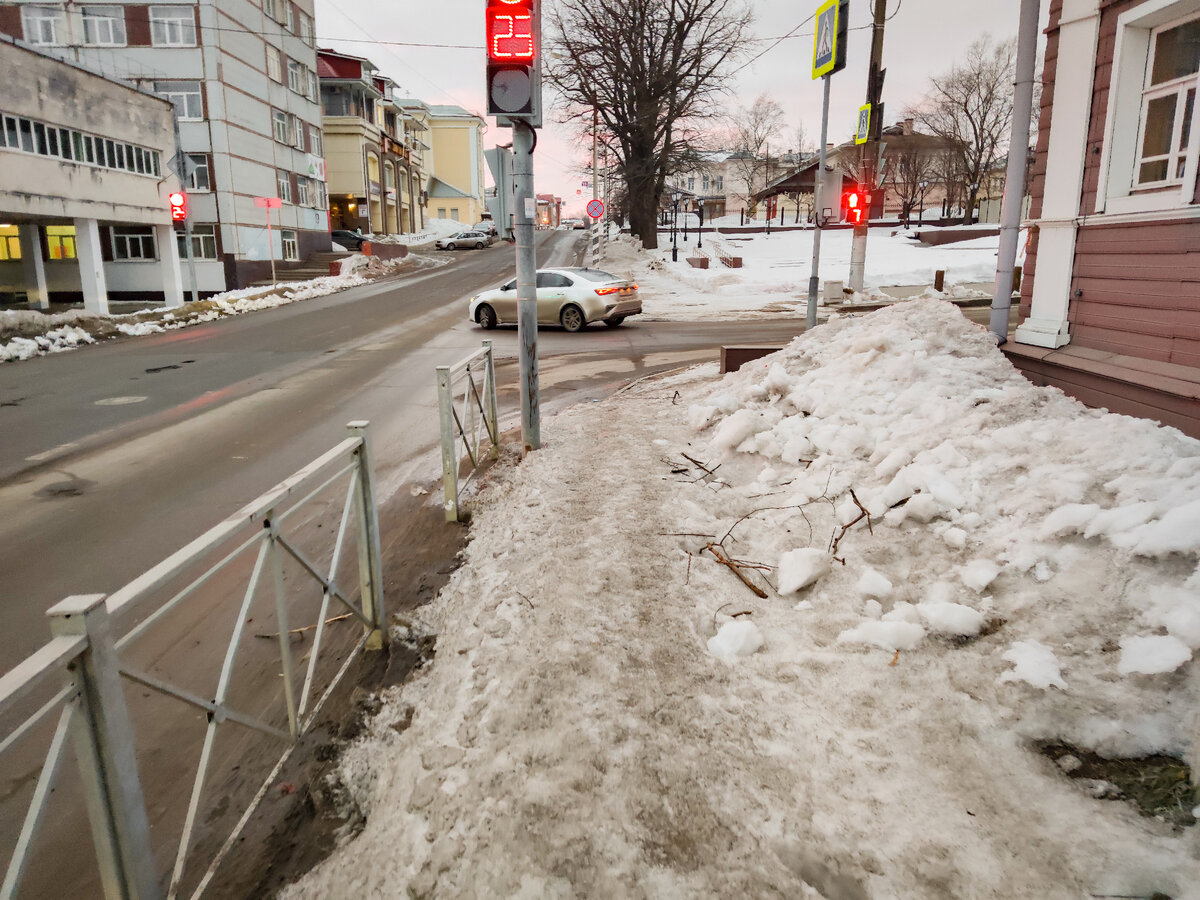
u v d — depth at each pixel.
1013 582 3.44
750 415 6.36
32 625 4.38
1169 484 3.53
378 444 8.27
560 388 11.09
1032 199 6.99
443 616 4.22
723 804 2.49
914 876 2.18
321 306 23.89
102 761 1.85
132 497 6.61
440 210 84.94
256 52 33.16
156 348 15.81
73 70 21.52
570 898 2.15
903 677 3.07
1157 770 2.43
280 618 2.85
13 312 15.99
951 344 6.57
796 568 3.96
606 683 3.17
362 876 2.39
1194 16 5.41
